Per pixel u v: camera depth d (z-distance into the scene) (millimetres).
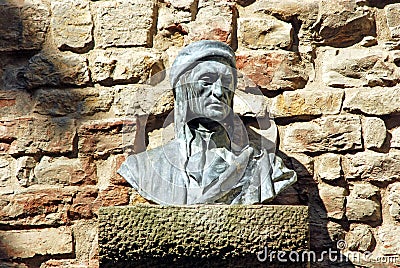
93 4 5461
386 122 5258
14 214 5109
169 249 4441
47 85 5344
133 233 4453
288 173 4820
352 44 5434
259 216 4457
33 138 5246
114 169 5211
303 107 5285
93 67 5375
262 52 5379
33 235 5094
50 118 5285
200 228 4438
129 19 5441
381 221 5109
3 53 5398
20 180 5180
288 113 5285
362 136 5227
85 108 5309
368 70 5344
